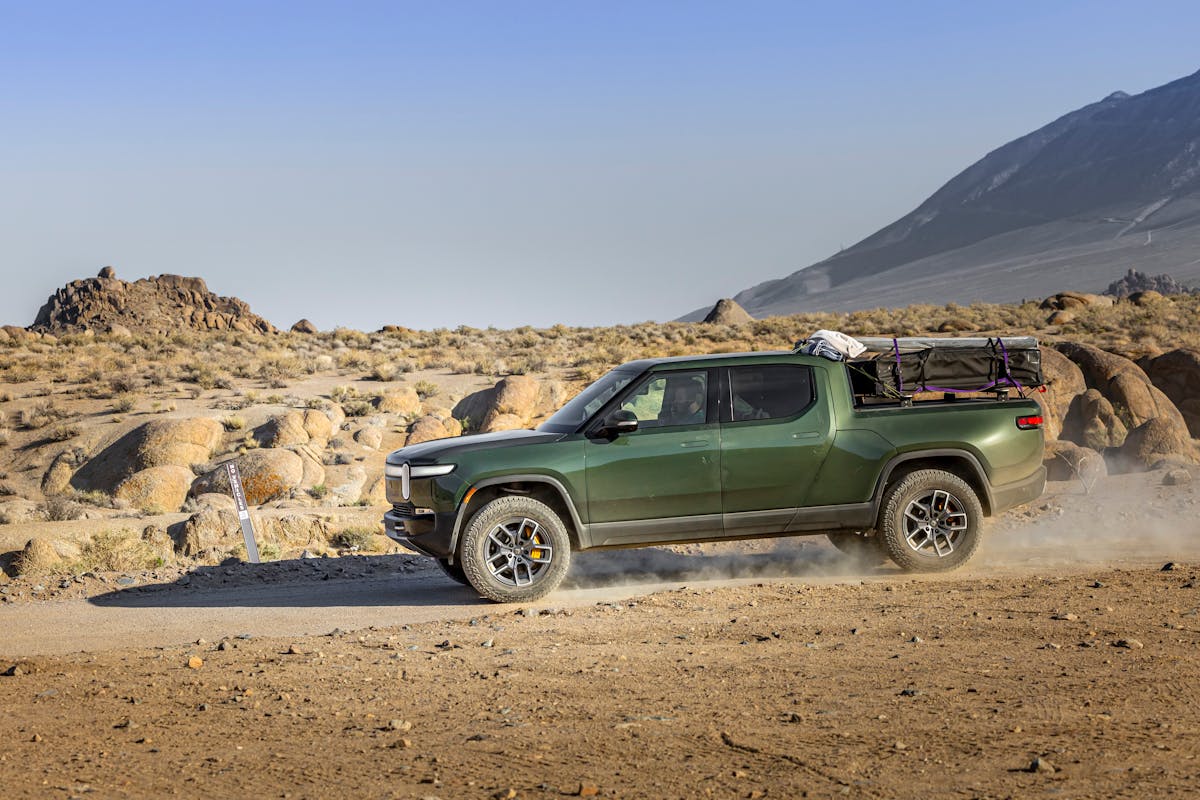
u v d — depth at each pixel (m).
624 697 5.73
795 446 9.80
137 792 4.39
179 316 138.38
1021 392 10.58
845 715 5.12
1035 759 4.14
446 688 6.20
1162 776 3.95
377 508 26.28
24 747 5.24
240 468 30.64
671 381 9.87
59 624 9.60
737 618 8.01
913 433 10.02
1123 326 50.91
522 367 45.81
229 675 6.85
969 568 10.27
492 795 4.14
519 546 9.53
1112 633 6.79
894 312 65.56
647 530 9.66
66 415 39.03
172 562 16.41
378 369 45.53
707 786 4.15
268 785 4.43
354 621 9.09
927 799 3.86
